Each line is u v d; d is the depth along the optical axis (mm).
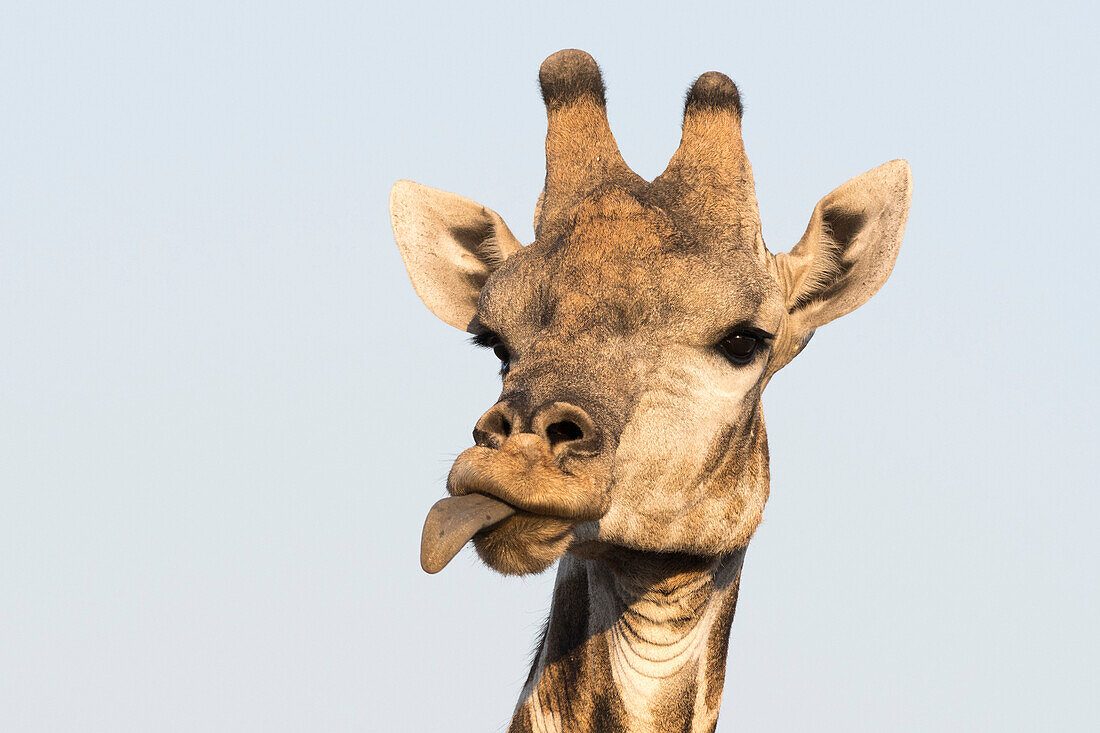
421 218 15031
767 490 13391
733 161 12828
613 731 12719
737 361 12234
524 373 11234
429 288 15031
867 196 14047
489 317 12336
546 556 10336
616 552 12258
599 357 11523
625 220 12195
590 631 12961
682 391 11836
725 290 12031
